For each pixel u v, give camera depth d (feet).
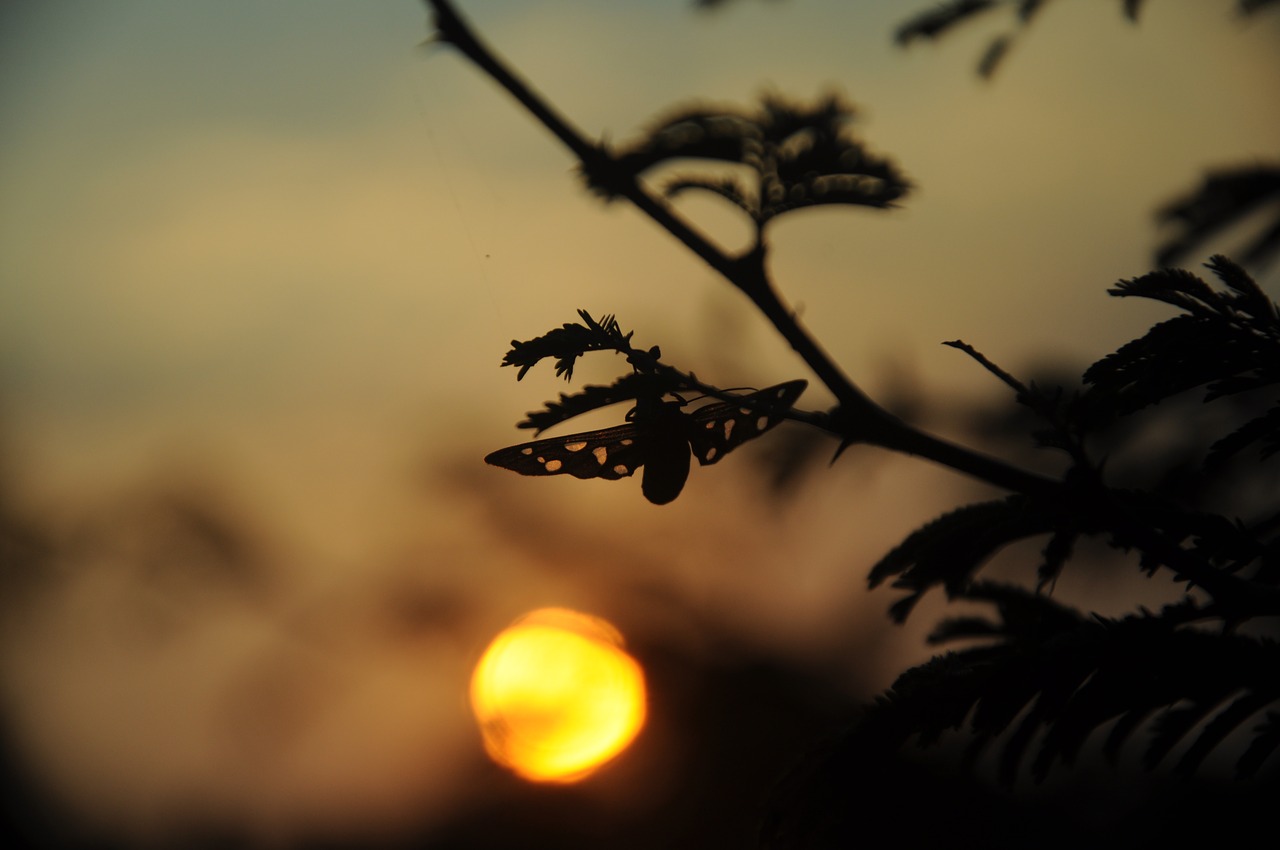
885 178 1.29
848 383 1.22
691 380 1.21
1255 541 1.22
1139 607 1.19
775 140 1.29
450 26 1.26
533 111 1.27
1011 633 1.33
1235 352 1.21
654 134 1.30
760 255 1.25
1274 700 1.17
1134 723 1.18
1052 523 1.23
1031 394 1.20
